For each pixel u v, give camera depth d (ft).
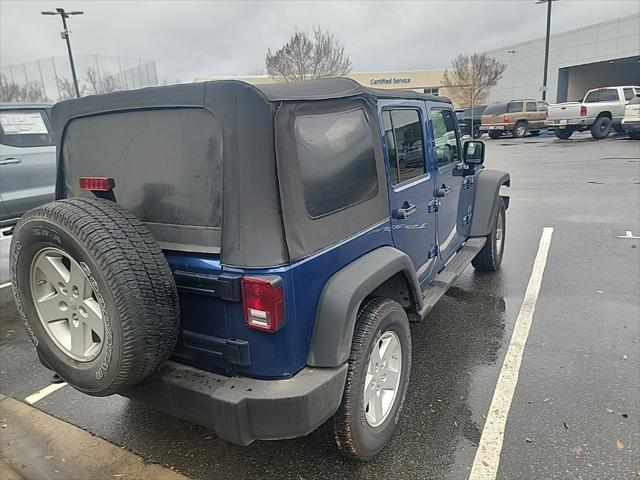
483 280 17.49
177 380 7.27
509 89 152.46
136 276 6.52
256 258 6.66
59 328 7.79
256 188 6.64
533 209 28.37
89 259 6.49
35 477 8.70
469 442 9.10
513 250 20.88
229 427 6.83
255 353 6.97
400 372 9.34
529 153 57.98
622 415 9.66
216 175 6.98
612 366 11.48
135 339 6.52
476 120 95.96
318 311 7.38
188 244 7.39
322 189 7.54
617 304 14.98
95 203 7.11
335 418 7.91
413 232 11.00
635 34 117.29
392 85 155.02
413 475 8.38
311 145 7.34
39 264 7.47
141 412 10.55
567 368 11.48
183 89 7.06
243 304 6.79
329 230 7.61
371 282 7.92
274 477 8.48
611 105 66.85
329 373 7.22
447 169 13.37
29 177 20.99
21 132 20.81
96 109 8.13
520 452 8.75
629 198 29.99
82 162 8.76
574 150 58.13
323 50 97.50
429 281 12.53
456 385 10.97
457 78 144.77
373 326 8.21
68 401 11.08
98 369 7.01
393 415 9.17
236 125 6.65
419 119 11.41
